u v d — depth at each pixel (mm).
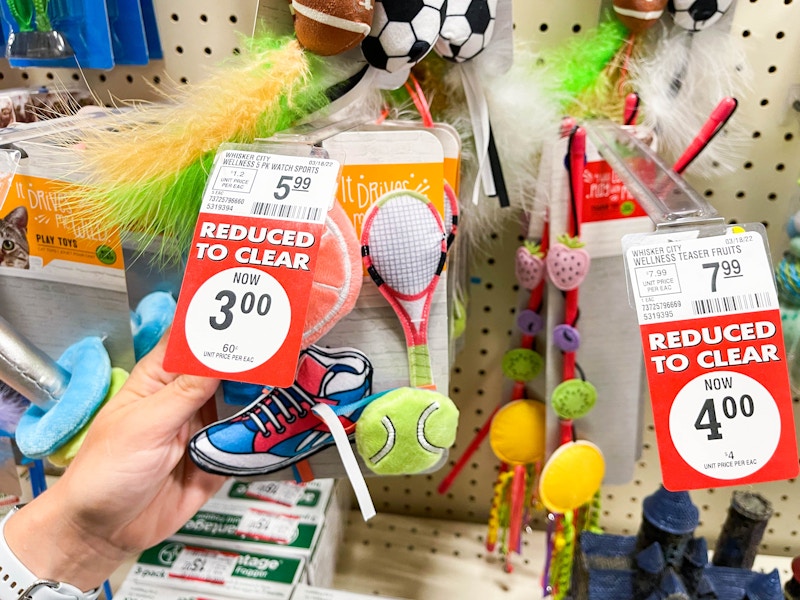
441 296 547
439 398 524
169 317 607
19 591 514
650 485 875
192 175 491
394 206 509
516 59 630
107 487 510
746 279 382
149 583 730
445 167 548
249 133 485
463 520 964
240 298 390
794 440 372
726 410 374
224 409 571
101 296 603
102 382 582
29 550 515
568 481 706
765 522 684
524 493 803
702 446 371
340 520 903
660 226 398
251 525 798
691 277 383
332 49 497
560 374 707
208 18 668
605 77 628
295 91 508
